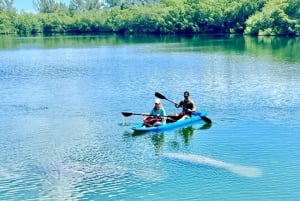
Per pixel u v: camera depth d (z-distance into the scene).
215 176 16.73
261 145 20.27
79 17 174.25
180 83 37.12
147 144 20.98
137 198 15.14
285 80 37.06
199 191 15.57
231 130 22.81
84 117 26.31
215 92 32.69
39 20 177.62
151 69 47.56
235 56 59.84
